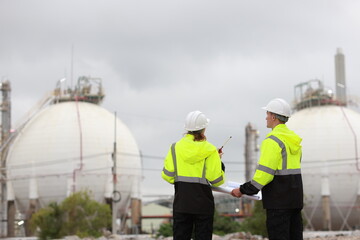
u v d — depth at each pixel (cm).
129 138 8912
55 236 5116
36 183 8238
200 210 988
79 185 8131
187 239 1011
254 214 6097
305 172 9338
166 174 1012
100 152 8362
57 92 9125
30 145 8431
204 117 1013
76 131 8394
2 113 9038
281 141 967
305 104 10212
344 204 9262
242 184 990
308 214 9325
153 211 12669
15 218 8562
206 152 981
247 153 11112
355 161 9256
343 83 11150
